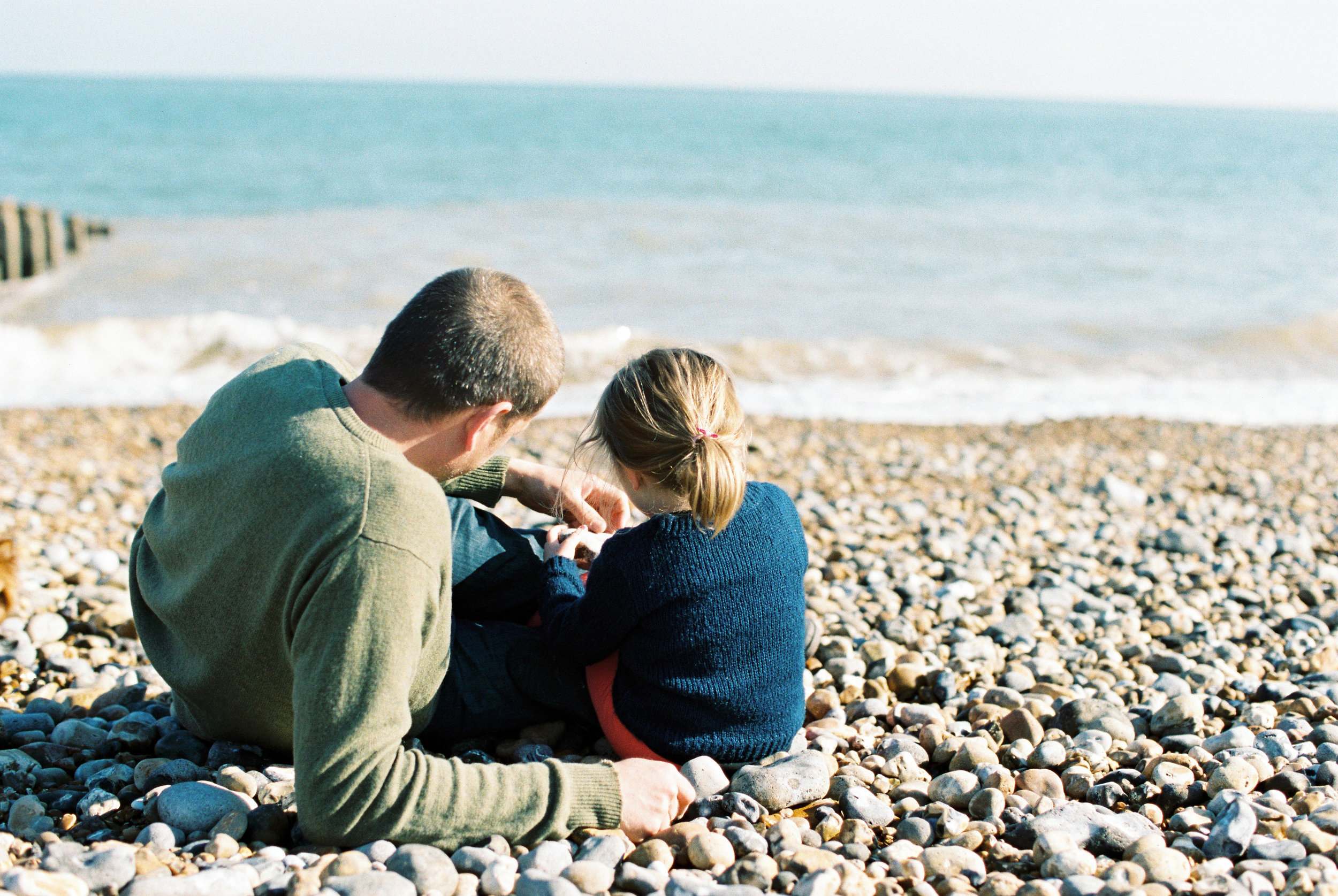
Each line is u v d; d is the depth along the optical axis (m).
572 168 30.56
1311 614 3.87
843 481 6.20
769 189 26.73
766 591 2.28
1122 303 14.25
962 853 2.00
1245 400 9.62
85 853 1.84
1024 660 3.29
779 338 11.41
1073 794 2.35
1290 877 1.86
